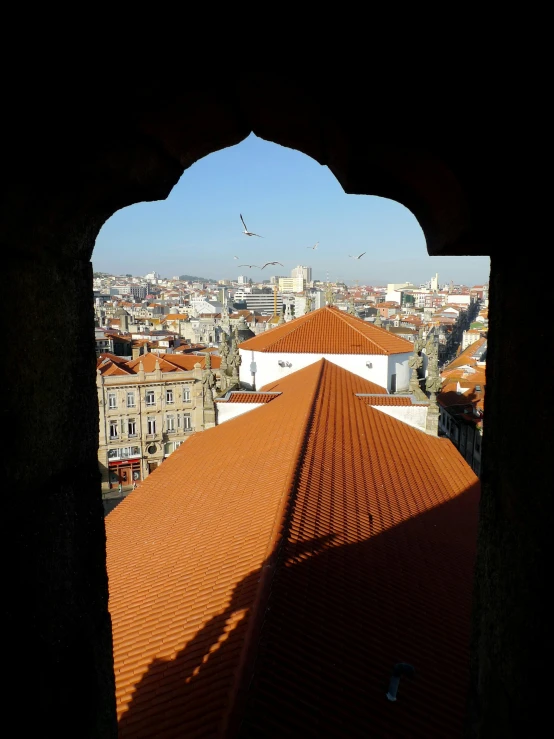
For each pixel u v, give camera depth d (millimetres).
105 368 48156
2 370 2869
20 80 2674
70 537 3729
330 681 6996
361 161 3490
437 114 2881
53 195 3180
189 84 3146
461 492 17109
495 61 2654
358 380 27219
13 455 2977
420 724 7098
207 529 12062
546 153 2504
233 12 2691
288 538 9562
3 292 2863
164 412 46844
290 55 2875
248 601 7945
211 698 6391
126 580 11281
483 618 3746
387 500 13672
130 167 3543
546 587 2594
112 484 45781
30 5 2457
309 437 14883
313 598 8398
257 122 3773
